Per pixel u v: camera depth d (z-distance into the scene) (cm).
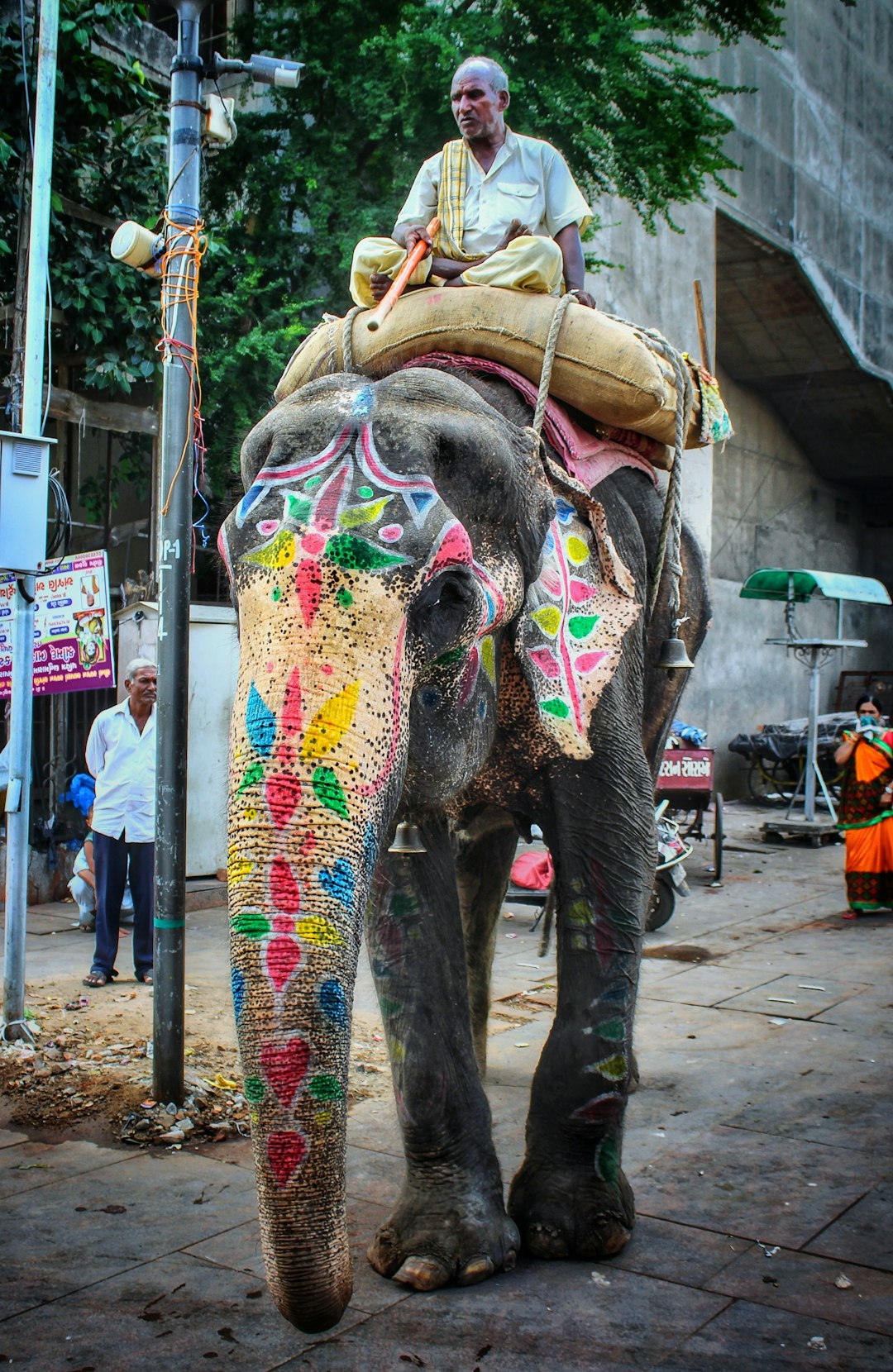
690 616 434
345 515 215
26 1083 439
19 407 745
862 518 2117
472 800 309
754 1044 508
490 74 342
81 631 714
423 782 235
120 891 596
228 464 876
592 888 303
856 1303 287
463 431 240
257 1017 184
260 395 898
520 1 868
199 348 898
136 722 597
